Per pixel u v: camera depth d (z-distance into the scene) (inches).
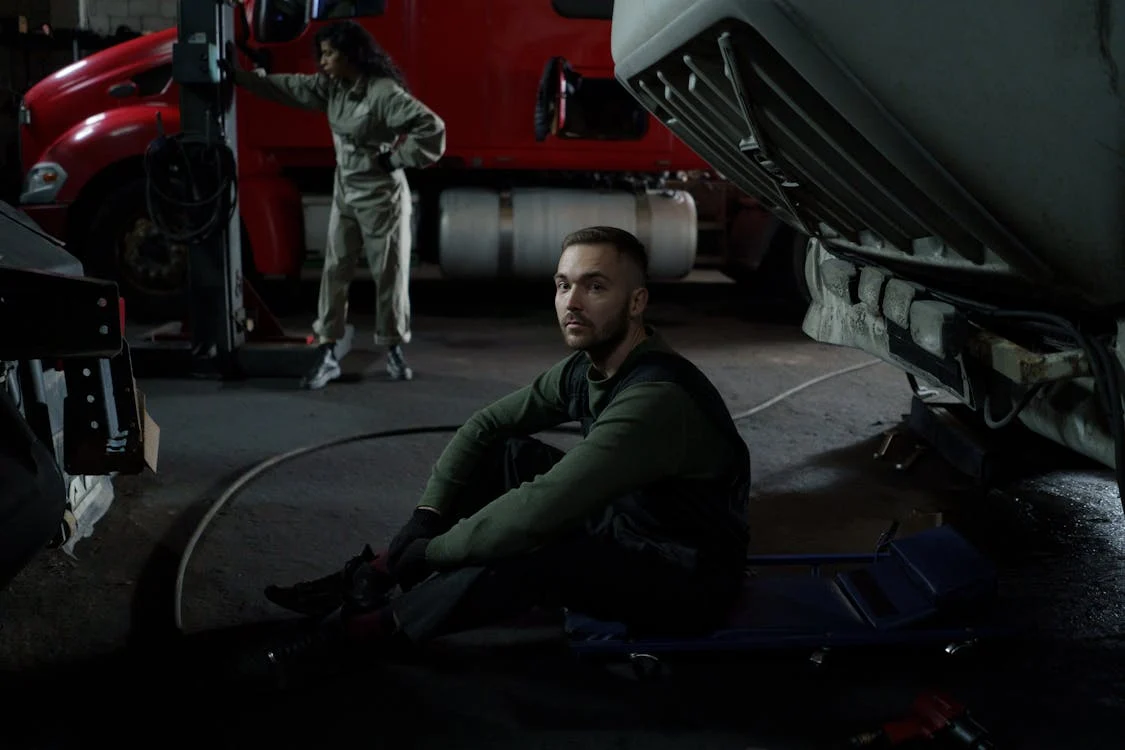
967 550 100.2
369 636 87.7
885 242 110.9
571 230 287.6
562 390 95.7
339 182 202.1
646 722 85.0
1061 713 87.0
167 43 271.7
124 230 260.5
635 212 289.6
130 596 108.0
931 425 165.5
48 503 78.8
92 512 127.1
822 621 94.4
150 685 90.0
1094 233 78.6
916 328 101.6
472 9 271.7
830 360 240.4
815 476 153.3
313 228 278.7
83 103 269.9
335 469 152.3
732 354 245.8
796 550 124.3
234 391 200.5
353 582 90.5
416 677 92.0
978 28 73.0
